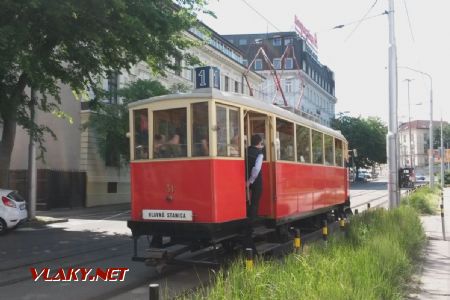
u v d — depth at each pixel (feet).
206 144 29.25
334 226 55.93
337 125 282.56
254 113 34.53
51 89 58.34
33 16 45.91
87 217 77.15
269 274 20.66
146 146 31.12
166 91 99.14
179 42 58.59
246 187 32.60
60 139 101.04
